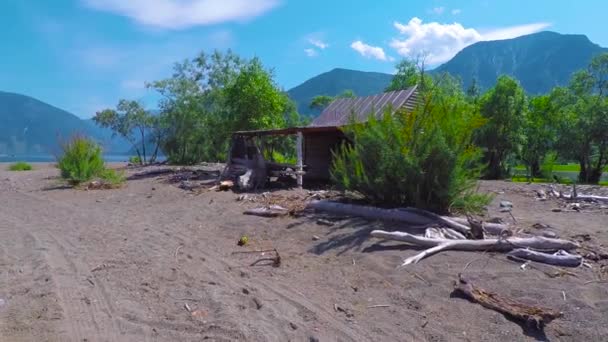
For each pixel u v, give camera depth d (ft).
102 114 135.03
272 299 16.78
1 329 14.05
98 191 53.06
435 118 27.76
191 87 118.62
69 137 60.85
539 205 37.22
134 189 53.52
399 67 123.13
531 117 128.77
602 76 124.16
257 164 52.08
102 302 16.46
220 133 82.74
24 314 15.24
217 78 114.11
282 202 36.50
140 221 32.94
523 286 16.70
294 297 17.03
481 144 114.42
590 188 49.24
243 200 39.37
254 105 72.02
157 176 68.74
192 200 41.91
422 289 17.06
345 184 30.42
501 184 53.67
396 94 58.80
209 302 16.43
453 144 27.30
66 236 27.78
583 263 19.06
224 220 31.35
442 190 26.45
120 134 137.90
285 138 90.48
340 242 23.84
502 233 23.20
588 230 25.50
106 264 21.24
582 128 109.29
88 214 36.58
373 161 29.30
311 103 163.02
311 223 28.09
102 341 13.33
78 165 59.31
